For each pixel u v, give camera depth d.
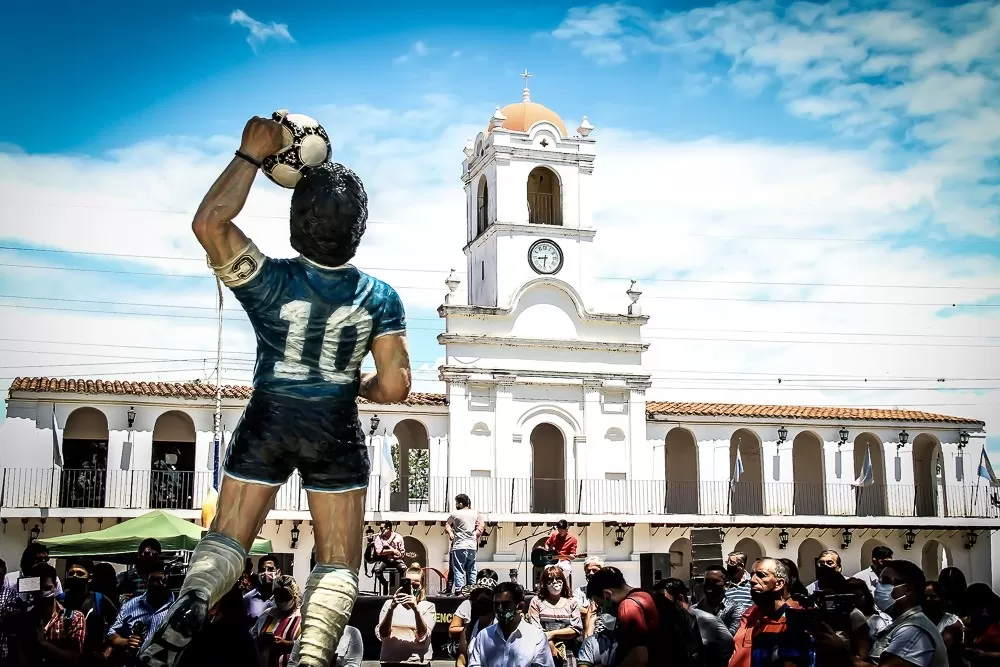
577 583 38.31
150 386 36.50
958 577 13.23
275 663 12.22
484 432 39.03
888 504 42.25
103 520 34.47
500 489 38.69
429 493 38.03
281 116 6.56
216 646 8.86
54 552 20.42
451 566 24.17
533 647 11.94
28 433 34.34
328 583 6.38
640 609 9.35
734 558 14.80
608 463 39.97
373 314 6.61
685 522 39.31
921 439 44.88
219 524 6.35
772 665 9.12
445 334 38.88
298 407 6.40
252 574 16.12
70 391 34.69
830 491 41.81
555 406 39.84
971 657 11.32
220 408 36.38
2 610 11.75
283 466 6.45
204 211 6.24
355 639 11.02
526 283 39.91
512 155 41.00
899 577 9.85
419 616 16.66
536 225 40.72
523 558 38.41
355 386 6.63
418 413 38.50
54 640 11.96
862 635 11.05
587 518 38.53
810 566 44.44
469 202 44.00
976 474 43.03
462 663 13.75
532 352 39.91
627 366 40.78
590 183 41.78
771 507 41.22
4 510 33.12
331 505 6.53
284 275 6.46
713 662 12.16
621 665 9.29
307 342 6.45
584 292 40.88
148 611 11.81
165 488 35.84
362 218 6.61
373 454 37.44
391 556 22.06
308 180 6.55
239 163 6.36
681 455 45.44
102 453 37.06
